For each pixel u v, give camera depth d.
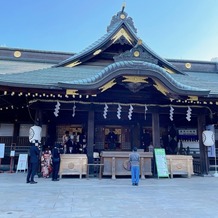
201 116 13.58
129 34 14.19
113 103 12.78
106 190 8.10
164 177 11.87
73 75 12.50
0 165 13.81
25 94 11.33
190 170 12.14
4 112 15.48
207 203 6.27
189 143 17.73
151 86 12.66
